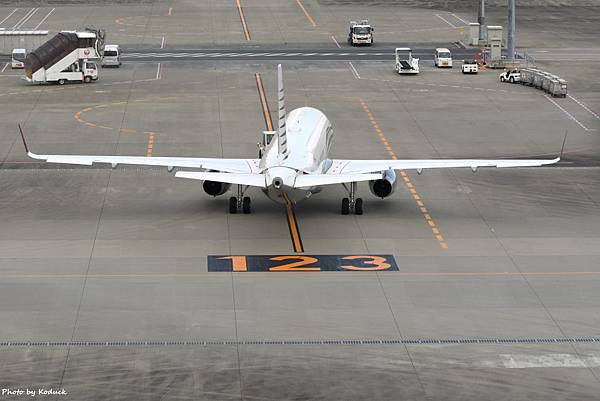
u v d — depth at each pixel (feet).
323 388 199.62
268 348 218.38
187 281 257.75
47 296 247.09
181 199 330.54
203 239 289.94
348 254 278.67
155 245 284.82
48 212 315.78
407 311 239.91
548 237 294.87
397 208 321.52
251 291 251.39
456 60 616.80
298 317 235.61
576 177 361.10
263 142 370.53
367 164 318.86
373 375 205.46
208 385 200.34
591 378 205.36
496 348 219.61
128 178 356.38
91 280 258.16
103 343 220.23
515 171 369.09
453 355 215.72
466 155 392.27
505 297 249.34
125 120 448.65
